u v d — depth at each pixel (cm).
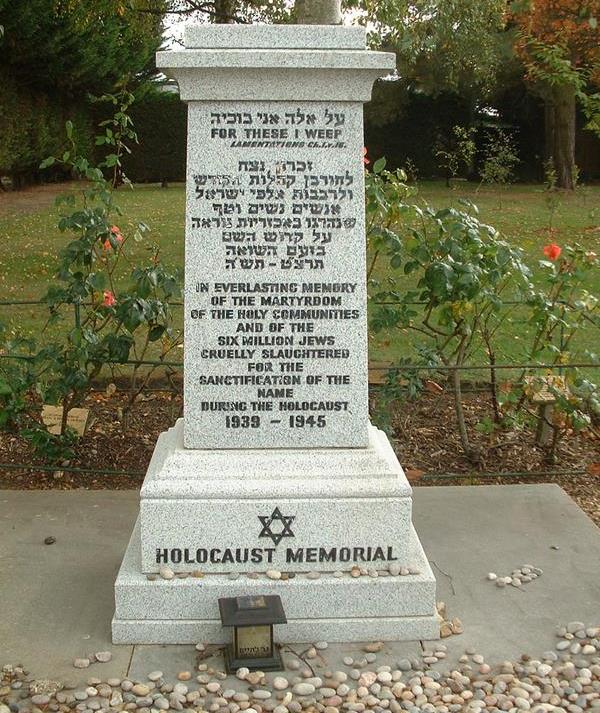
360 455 374
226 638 361
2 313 906
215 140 358
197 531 363
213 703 320
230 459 370
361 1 891
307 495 364
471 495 511
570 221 1673
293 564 369
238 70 346
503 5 1318
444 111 2906
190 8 1350
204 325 369
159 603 359
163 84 2970
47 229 1616
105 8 1362
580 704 324
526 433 620
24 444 598
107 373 693
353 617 364
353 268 368
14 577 409
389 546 369
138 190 2598
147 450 585
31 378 547
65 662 346
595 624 377
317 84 353
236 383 373
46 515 478
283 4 1141
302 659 350
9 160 2264
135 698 325
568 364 563
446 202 2034
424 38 1120
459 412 576
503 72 2441
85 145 2769
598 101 964
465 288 534
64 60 2286
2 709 319
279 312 369
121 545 444
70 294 539
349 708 321
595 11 949
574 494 537
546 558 436
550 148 2544
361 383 375
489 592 402
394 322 563
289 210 363
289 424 376
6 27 2038
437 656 352
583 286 1051
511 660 352
